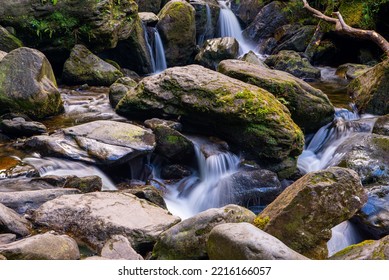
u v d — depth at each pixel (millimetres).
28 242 3467
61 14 9445
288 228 3809
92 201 4508
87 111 7566
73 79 9203
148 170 6172
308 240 3797
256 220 3945
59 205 4398
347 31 11133
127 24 10297
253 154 6355
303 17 13656
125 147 5844
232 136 6414
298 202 3812
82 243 4129
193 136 6652
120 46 10773
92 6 9492
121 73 9500
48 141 5820
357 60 11977
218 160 6223
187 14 11711
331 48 12234
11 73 6910
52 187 5125
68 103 7980
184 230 3783
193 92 6535
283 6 13859
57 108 7312
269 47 13289
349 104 8695
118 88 7785
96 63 9375
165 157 6273
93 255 4004
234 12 14984
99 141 5887
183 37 11750
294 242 3795
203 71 6965
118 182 5883
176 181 6188
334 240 4895
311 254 3799
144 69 11102
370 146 6211
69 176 5262
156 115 6879
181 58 11938
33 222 4285
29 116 6918
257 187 5895
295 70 11031
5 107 6797
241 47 13461
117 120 7098
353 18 12055
